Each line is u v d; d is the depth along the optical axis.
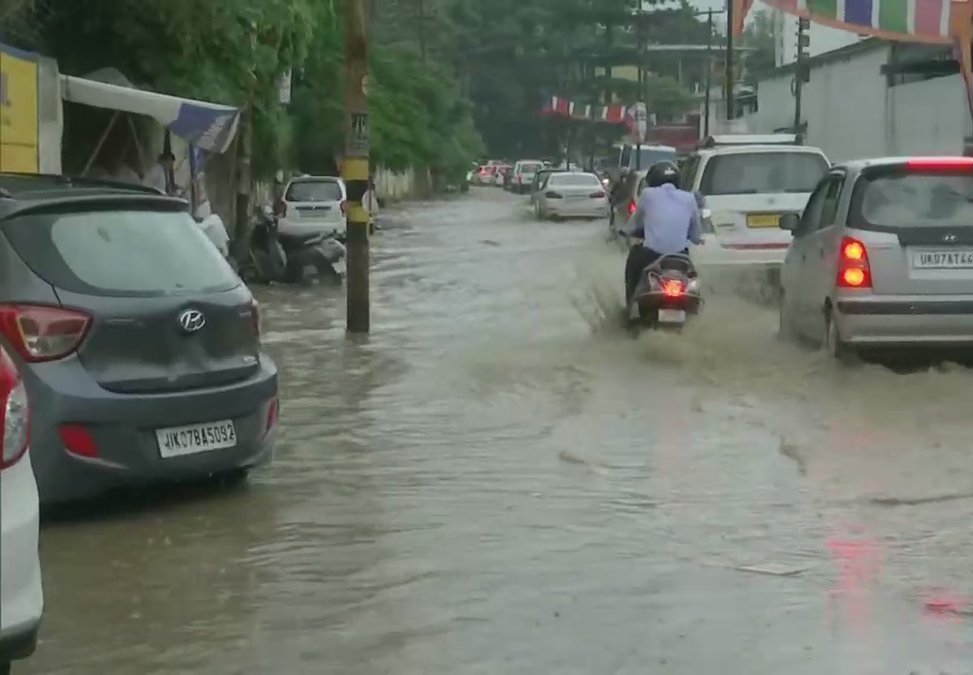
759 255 20.92
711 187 21.52
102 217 9.44
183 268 9.70
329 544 8.69
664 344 15.91
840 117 55.75
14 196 9.16
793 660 6.64
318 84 50.34
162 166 24.91
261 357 10.21
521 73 118.94
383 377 15.14
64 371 8.78
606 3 114.44
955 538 8.68
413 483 10.27
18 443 5.73
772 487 10.00
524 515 9.31
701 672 6.50
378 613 7.39
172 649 6.90
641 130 62.69
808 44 60.00
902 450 11.07
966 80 21.84
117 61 23.06
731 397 13.45
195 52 23.36
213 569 8.21
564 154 118.62
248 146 29.28
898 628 7.07
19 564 5.54
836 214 14.81
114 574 8.12
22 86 16.69
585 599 7.57
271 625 7.23
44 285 8.86
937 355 14.98
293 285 27.02
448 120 98.25
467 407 13.28
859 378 14.22
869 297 14.02
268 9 24.22
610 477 10.36
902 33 21.28
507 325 19.56
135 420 8.98
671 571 8.05
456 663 6.66
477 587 7.80
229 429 9.62
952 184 14.41
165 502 9.77
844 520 9.11
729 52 54.28
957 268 14.02
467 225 51.06
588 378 14.72
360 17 18.34
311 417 12.90
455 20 118.06
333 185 38.19
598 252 35.50
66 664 6.71
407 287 25.72
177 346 9.33
